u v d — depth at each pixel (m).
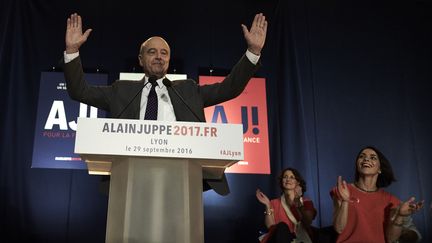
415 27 4.31
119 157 1.27
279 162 3.83
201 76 3.94
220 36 4.14
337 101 4.04
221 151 1.28
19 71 3.79
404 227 2.60
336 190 2.74
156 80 1.78
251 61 1.74
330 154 3.90
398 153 3.96
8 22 3.84
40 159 3.54
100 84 3.81
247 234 3.70
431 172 3.95
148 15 4.11
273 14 4.21
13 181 3.57
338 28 4.23
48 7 4.00
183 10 4.16
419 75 4.19
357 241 2.54
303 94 4.02
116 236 1.20
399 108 4.08
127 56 4.00
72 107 3.67
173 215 1.20
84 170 3.68
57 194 3.62
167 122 1.26
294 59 4.07
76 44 1.70
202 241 1.26
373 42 4.23
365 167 2.78
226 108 3.80
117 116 1.74
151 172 1.23
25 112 3.73
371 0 4.33
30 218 3.55
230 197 3.75
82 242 3.57
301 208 3.03
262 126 3.80
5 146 3.61
